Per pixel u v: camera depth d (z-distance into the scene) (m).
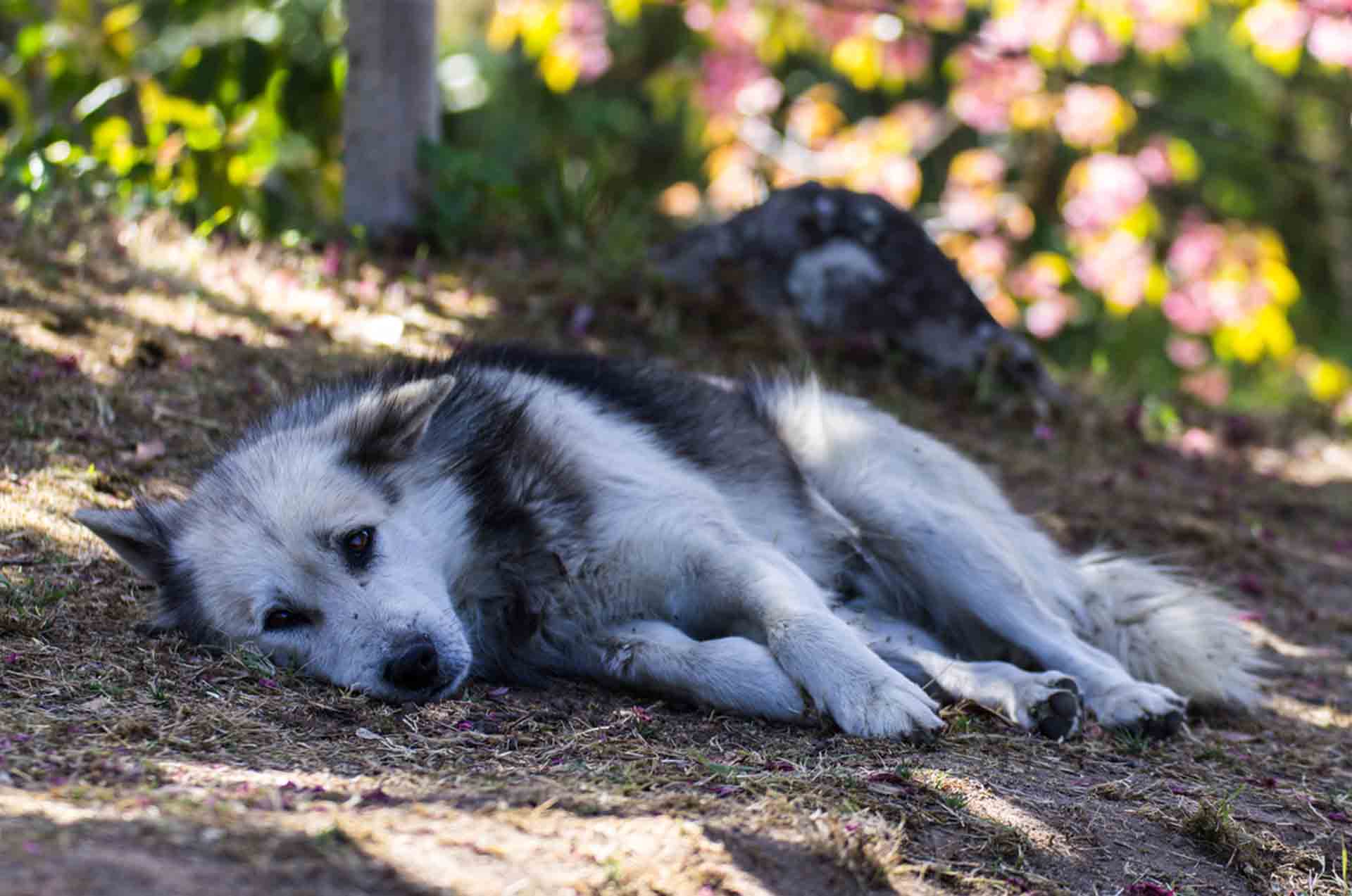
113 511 5.04
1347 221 17.89
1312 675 6.66
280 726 4.21
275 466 4.90
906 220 10.07
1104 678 5.32
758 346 9.48
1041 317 12.60
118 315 7.53
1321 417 12.45
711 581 5.04
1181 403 12.02
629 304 9.58
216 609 4.76
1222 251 12.23
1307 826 4.48
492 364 5.80
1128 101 11.51
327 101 11.05
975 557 5.75
